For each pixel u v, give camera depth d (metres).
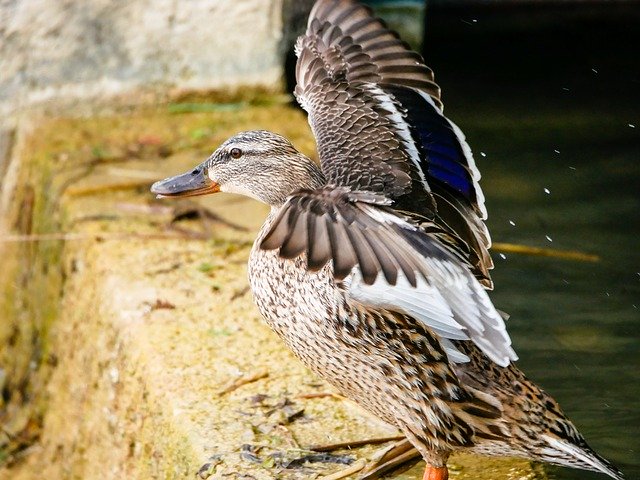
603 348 7.31
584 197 9.38
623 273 8.24
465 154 5.35
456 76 11.76
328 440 5.70
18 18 10.41
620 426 6.45
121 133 10.14
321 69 6.00
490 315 4.32
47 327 8.60
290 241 4.23
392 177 5.34
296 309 5.34
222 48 10.63
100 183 8.98
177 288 7.35
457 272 4.36
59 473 7.66
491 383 5.24
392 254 4.27
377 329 5.14
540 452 5.32
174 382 6.26
